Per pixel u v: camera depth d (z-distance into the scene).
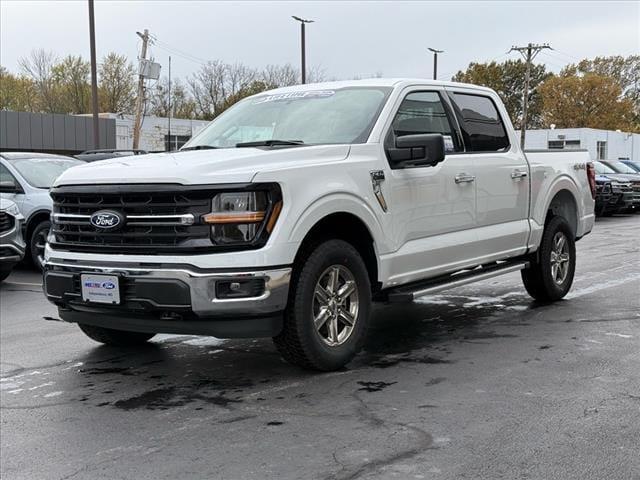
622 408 4.38
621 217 23.62
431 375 5.15
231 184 4.62
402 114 5.91
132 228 4.85
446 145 6.32
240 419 4.34
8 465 3.79
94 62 30.20
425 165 5.71
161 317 4.78
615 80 89.81
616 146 62.34
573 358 5.55
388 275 5.59
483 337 6.31
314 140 5.66
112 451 3.93
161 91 71.12
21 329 7.24
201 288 4.58
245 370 5.41
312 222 4.88
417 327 6.78
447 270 6.18
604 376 5.05
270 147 5.35
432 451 3.76
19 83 73.00
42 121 42.72
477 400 4.57
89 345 6.43
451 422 4.18
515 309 7.57
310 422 4.25
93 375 5.44
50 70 72.31
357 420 4.26
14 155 12.43
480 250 6.55
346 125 5.72
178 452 3.87
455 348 5.93
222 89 72.81
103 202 4.95
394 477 3.46
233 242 4.62
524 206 7.17
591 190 8.50
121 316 4.92
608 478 3.42
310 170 4.98
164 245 4.71
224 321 4.68
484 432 4.02
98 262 4.89
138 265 4.73
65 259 5.10
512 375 5.11
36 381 5.33
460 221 6.29
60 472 3.68
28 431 4.28
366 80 6.30
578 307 7.59
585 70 96.12
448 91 6.54
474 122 6.73
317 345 5.05
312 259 4.98
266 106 6.41
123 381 5.26
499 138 7.01
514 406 4.44
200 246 4.62
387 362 5.52
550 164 7.64
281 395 4.77
